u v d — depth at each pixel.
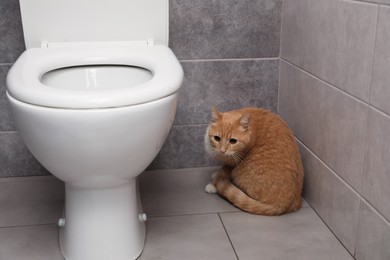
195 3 1.54
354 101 1.16
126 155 0.99
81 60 1.23
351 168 1.19
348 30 1.17
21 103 0.93
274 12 1.60
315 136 1.40
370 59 1.07
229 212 1.43
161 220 1.39
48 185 1.60
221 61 1.62
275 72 1.66
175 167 1.68
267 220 1.39
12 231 1.34
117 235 1.18
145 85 0.98
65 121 0.90
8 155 1.61
